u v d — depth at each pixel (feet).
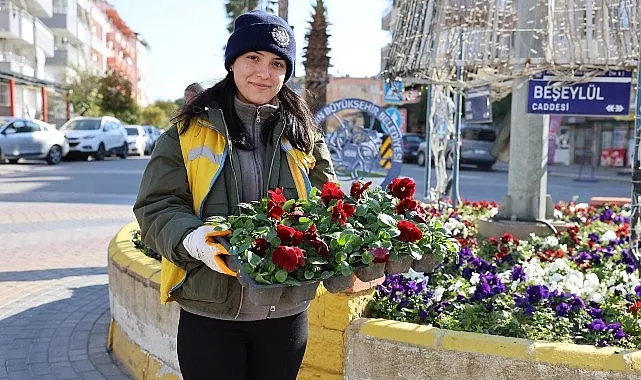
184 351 7.57
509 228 18.76
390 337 10.25
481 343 9.61
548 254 15.65
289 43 7.64
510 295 11.91
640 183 12.65
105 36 220.02
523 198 19.25
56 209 37.81
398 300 11.67
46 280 21.99
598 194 61.05
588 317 10.99
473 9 16.40
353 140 26.35
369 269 7.02
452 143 27.71
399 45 18.45
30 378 13.70
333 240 6.81
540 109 17.21
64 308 18.76
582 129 109.40
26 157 69.82
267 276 6.37
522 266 13.84
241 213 7.34
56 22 138.62
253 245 6.48
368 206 7.54
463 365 9.68
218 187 7.39
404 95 27.45
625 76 16.61
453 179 25.88
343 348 10.82
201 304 7.39
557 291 11.56
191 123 7.48
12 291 20.53
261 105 7.79
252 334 7.59
